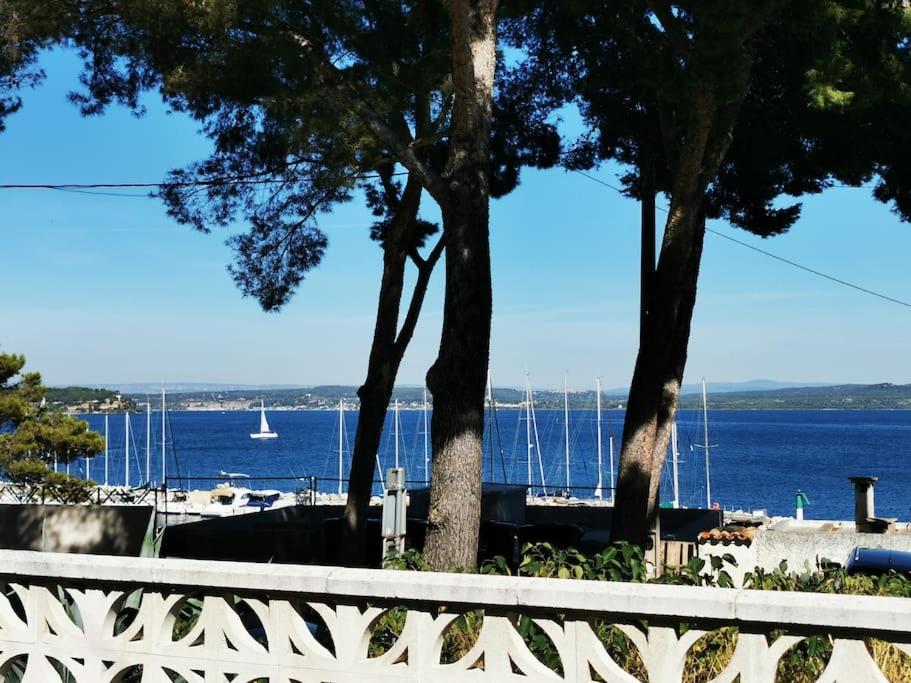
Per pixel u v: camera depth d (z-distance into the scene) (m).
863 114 11.47
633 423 11.62
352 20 10.48
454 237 9.36
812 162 12.59
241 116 13.47
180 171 13.93
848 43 10.14
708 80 9.95
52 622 4.21
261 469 120.88
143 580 4.00
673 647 3.31
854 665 3.08
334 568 3.80
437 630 3.65
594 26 11.76
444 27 11.39
